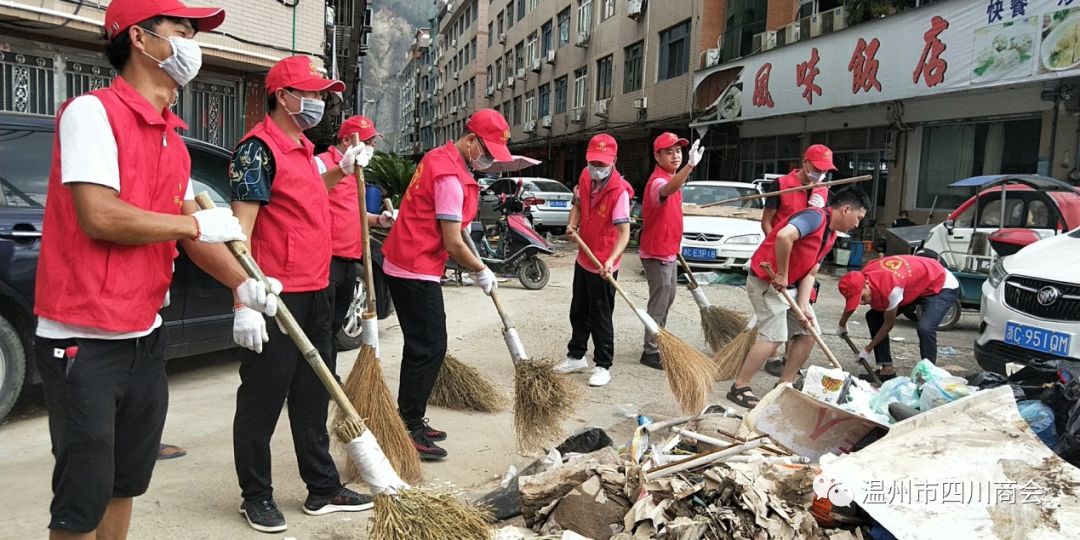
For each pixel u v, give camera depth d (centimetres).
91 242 177
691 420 360
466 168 364
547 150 3192
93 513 185
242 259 210
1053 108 1035
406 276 351
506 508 294
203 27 205
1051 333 457
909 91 1101
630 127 2144
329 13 1270
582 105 2666
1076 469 247
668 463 293
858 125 1420
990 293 509
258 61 906
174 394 451
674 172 539
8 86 746
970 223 877
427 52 7138
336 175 326
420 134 7206
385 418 313
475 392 436
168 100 198
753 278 446
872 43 1168
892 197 1352
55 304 177
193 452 357
